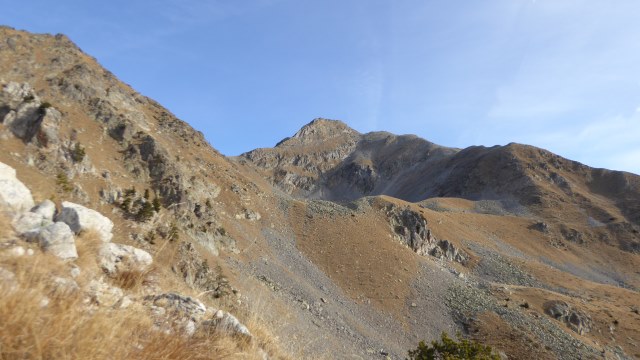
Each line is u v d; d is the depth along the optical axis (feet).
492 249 412.77
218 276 161.68
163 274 23.22
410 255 290.76
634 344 229.04
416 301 230.48
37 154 184.55
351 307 212.02
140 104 364.58
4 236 17.49
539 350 187.21
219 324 20.95
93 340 12.39
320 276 239.71
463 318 217.77
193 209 223.10
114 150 238.07
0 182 22.12
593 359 188.75
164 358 14.16
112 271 20.71
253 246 242.37
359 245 282.97
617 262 481.46
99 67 344.69
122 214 172.24
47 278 14.78
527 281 345.72
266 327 26.21
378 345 178.40
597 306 278.87
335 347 146.92
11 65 254.68
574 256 483.10
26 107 201.57
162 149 251.19
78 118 244.01
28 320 11.51
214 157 369.30
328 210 331.98
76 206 23.27
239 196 305.73
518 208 638.94
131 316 15.55
